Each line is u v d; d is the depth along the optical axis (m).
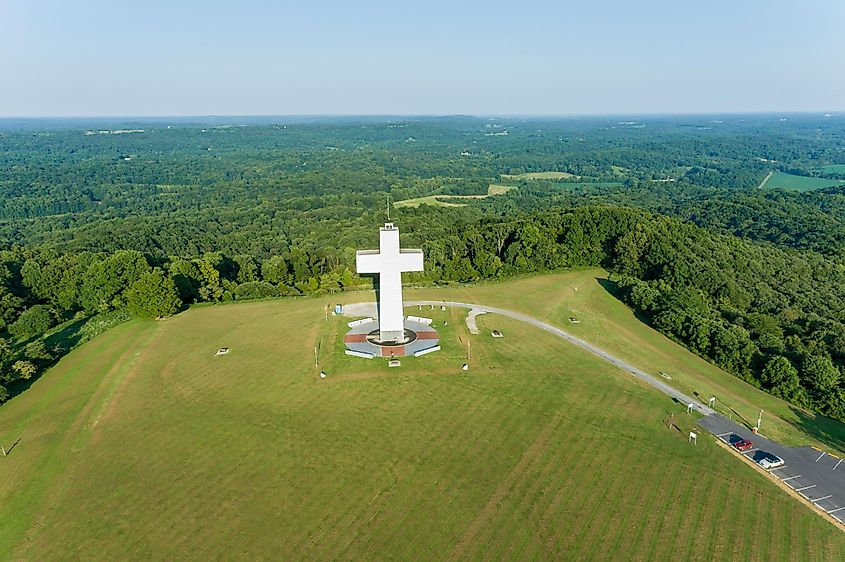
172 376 77.06
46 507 50.62
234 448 59.88
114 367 80.19
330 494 52.53
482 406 68.75
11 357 78.38
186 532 47.56
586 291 118.12
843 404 72.56
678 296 105.69
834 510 51.81
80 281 110.81
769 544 46.97
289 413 67.06
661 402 71.56
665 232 143.50
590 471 56.41
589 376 77.88
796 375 77.44
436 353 83.88
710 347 89.44
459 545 46.38
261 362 81.44
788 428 67.81
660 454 59.84
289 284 127.88
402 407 68.44
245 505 50.94
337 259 142.50
